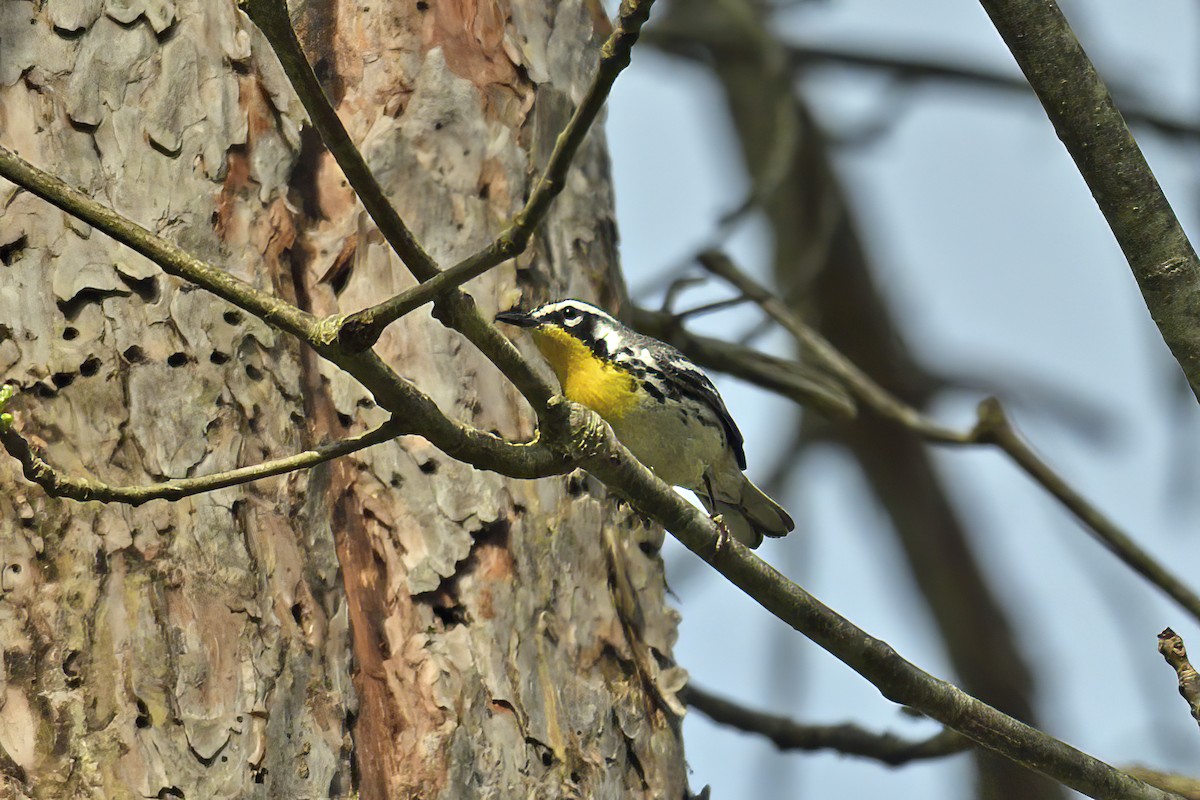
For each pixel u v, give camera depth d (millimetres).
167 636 8242
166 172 9211
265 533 8797
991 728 8961
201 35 9508
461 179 10430
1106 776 9109
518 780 9180
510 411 10164
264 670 8484
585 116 6773
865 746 14500
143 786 7914
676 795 10273
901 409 17266
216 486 7676
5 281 8555
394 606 9320
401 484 9516
